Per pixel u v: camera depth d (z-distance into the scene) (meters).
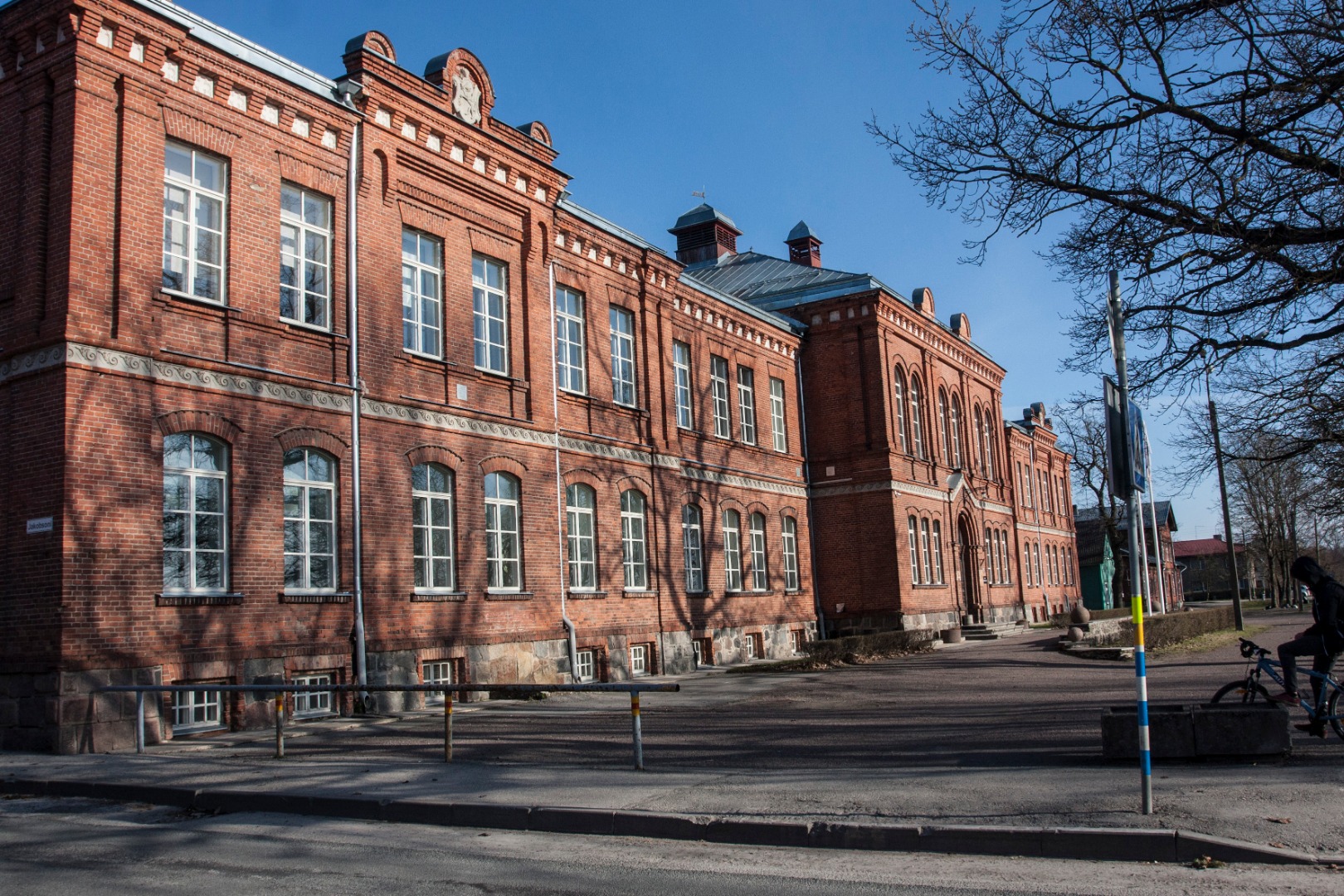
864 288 37.44
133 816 10.34
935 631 35.38
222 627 15.84
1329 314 13.49
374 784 11.08
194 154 16.59
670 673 26.81
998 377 50.75
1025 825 8.24
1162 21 12.41
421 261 20.73
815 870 7.75
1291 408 14.85
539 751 13.62
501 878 7.68
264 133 17.58
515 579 22.09
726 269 45.00
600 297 26.41
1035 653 29.42
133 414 14.98
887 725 15.52
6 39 15.38
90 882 7.68
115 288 15.02
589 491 25.14
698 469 30.12
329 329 18.33
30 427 14.52
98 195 14.94
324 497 18.00
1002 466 49.62
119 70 15.35
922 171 14.29
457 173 21.41
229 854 8.58
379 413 19.06
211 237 16.72
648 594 26.59
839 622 36.41
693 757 12.98
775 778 11.05
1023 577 51.19
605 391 26.08
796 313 38.19
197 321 16.14
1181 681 20.02
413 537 19.70
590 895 7.15
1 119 15.55
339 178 18.97
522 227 23.31
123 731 14.30
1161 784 9.65
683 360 30.83
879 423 36.53
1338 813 8.42
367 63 19.38
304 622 17.12
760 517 33.97
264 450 16.81
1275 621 51.16
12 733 14.13
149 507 15.03
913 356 40.19
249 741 14.80
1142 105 13.02
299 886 7.50
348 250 18.92
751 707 18.67
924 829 8.34
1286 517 64.44
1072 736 13.31
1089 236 13.75
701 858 8.25
